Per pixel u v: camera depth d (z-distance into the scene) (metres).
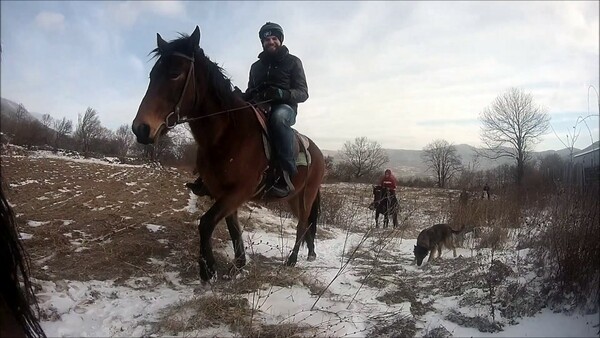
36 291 3.89
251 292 4.37
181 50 4.25
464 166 16.94
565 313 4.23
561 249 4.84
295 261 5.86
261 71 5.58
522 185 12.55
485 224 9.50
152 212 9.09
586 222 4.92
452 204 12.71
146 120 3.92
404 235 10.77
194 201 11.98
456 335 3.86
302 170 5.70
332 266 6.22
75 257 5.04
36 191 11.55
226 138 4.50
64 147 43.44
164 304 4.00
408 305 4.52
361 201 16.36
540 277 4.92
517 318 4.16
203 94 4.40
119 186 14.81
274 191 5.14
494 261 5.36
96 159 32.28
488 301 4.44
